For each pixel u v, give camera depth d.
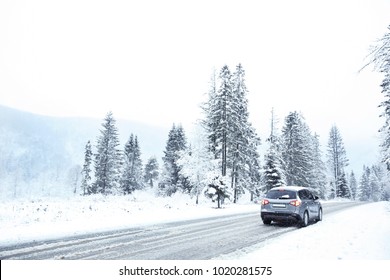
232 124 38.41
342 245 10.02
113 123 55.34
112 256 8.68
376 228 14.05
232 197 39.31
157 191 57.09
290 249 9.48
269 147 43.62
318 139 68.50
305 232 13.10
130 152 63.56
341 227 14.58
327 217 20.17
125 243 10.38
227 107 37.47
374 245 10.02
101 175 53.16
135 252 9.16
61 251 9.14
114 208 21.83
